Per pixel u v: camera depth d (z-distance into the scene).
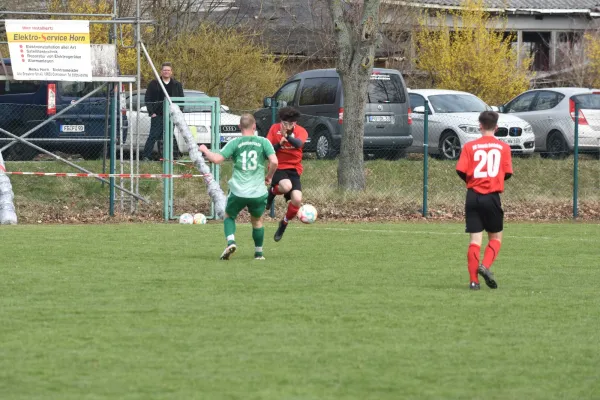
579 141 73.50
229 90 92.12
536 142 76.62
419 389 18.94
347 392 18.64
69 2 91.19
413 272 34.41
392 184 65.88
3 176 55.53
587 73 112.44
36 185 61.22
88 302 27.48
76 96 66.19
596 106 74.69
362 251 40.56
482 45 100.56
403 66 107.44
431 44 101.88
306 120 72.88
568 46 116.50
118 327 24.16
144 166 63.97
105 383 19.08
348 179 64.06
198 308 26.73
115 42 58.88
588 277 33.84
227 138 69.31
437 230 50.66
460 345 22.70
